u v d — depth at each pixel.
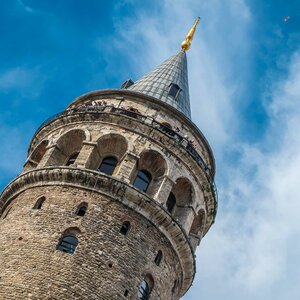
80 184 37.72
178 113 45.81
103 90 46.84
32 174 38.91
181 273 39.59
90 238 34.88
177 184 42.16
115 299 33.00
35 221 35.75
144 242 36.62
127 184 37.66
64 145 42.09
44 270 32.62
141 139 41.47
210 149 47.00
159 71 53.44
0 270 33.06
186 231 39.97
